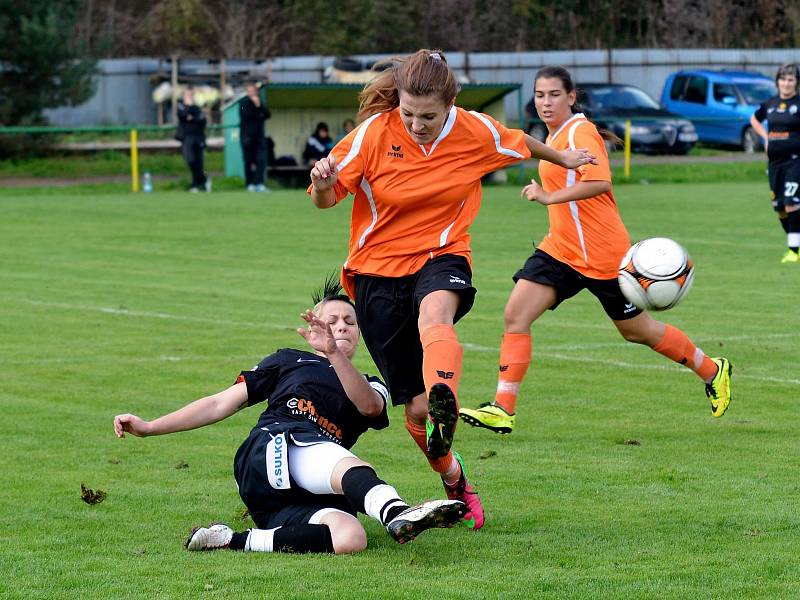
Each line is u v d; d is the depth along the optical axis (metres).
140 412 23.34
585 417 23.14
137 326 33.72
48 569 14.12
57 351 29.97
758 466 19.31
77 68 98.50
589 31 144.88
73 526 16.16
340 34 132.25
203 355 29.44
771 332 32.41
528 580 13.51
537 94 21.70
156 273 45.12
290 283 42.41
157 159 99.75
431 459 15.51
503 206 71.19
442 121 15.50
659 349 21.94
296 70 113.00
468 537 15.50
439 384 13.88
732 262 47.78
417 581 13.48
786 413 23.36
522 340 20.84
